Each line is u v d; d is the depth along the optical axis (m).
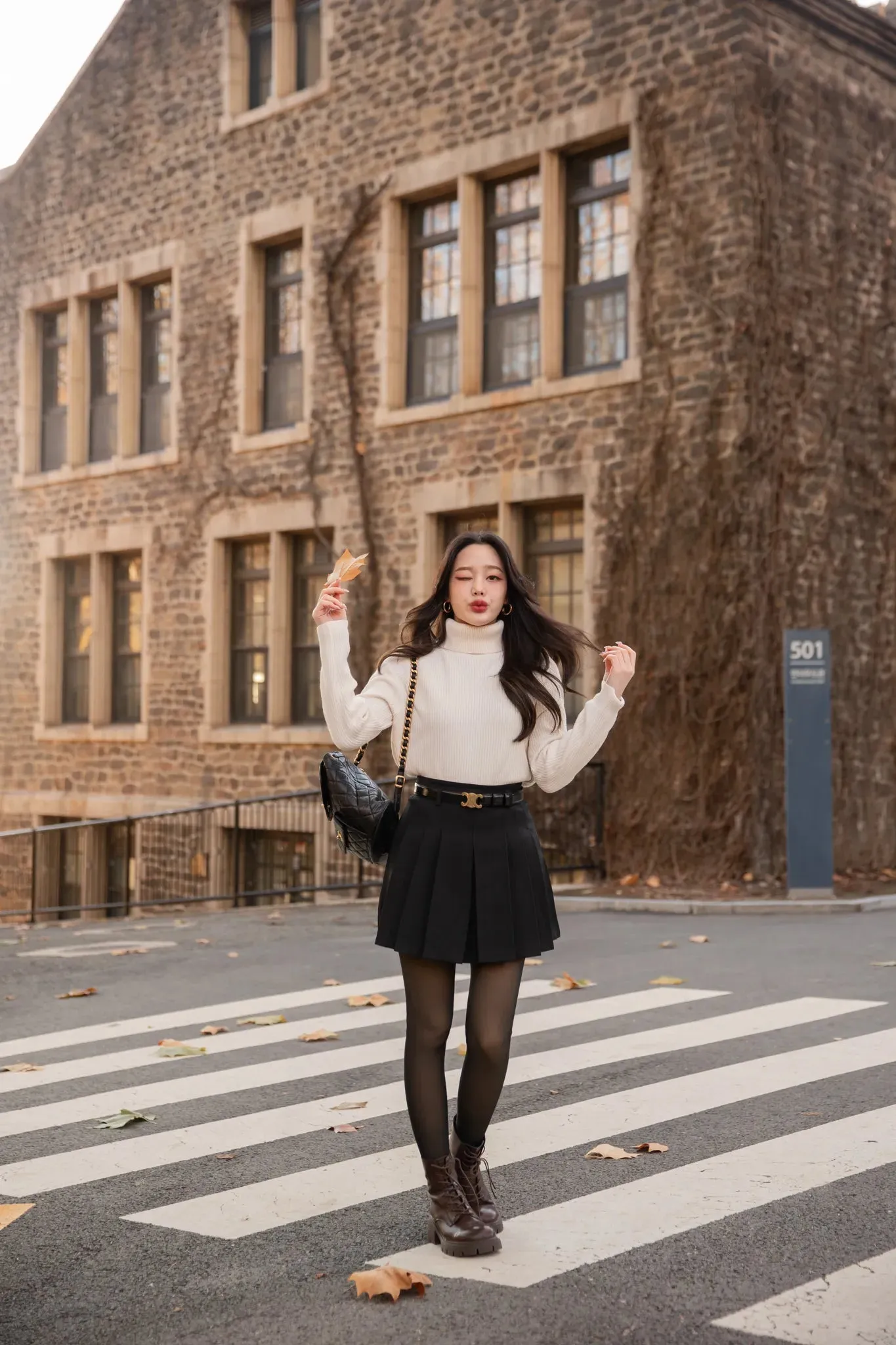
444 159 15.02
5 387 20.38
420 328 15.58
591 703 3.87
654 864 13.00
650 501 13.23
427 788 3.86
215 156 17.45
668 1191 4.21
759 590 12.73
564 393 13.89
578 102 13.91
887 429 14.14
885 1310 3.26
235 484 17.08
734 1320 3.22
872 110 14.10
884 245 14.20
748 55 12.80
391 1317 3.30
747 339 12.72
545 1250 3.72
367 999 7.72
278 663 16.61
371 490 15.65
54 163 19.67
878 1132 4.83
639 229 13.39
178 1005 7.91
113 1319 3.36
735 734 12.68
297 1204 4.20
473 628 3.90
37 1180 4.53
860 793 13.85
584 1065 5.96
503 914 3.78
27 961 9.96
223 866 17.02
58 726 19.50
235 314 17.16
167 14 18.12
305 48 16.84
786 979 8.05
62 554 19.44
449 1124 4.91
